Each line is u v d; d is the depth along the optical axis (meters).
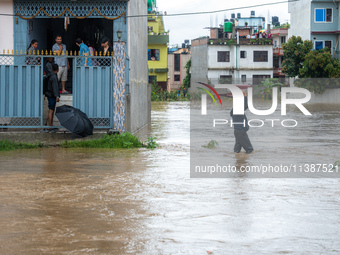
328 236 5.57
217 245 5.22
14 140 14.42
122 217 6.35
